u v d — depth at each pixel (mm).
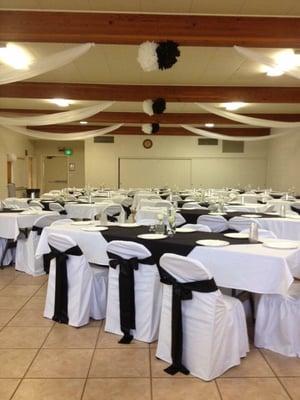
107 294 3289
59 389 2355
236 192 11211
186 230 3641
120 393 2314
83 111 8641
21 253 5070
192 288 2459
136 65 6621
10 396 2279
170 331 2625
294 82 7816
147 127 11586
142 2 4242
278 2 4188
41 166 17125
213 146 15492
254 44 4836
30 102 9852
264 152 15516
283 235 4816
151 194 10531
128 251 2955
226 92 8172
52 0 4211
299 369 2586
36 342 2992
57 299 3348
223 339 2488
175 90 8125
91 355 2787
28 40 4707
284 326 2760
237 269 2721
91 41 4754
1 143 12445
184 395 2293
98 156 15375
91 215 7098
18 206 7254
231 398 2264
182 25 4602
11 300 3959
